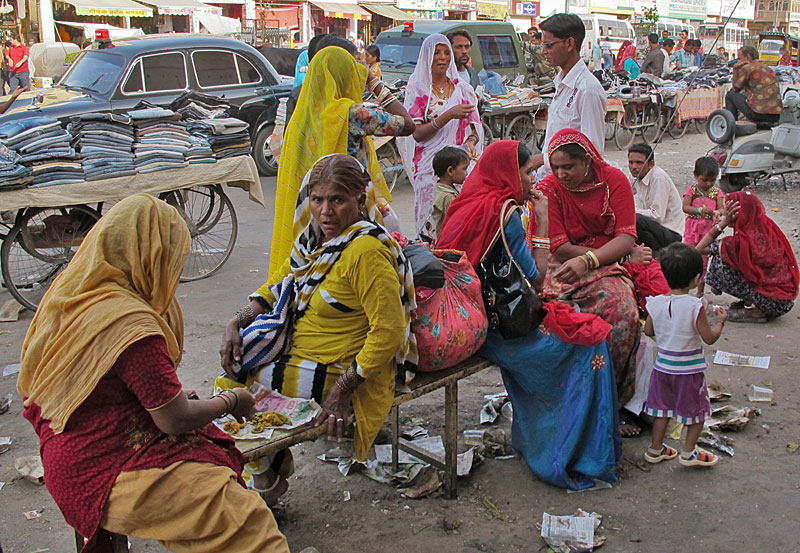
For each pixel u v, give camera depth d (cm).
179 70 995
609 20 2692
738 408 415
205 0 2628
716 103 1606
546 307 332
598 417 335
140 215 207
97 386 204
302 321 283
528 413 350
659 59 1792
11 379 461
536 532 309
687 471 355
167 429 208
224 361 284
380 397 280
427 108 546
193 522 211
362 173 266
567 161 363
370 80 402
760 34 2252
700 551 296
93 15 2195
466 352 313
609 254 369
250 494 220
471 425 402
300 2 2880
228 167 641
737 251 548
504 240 321
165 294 214
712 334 342
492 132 1249
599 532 308
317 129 360
